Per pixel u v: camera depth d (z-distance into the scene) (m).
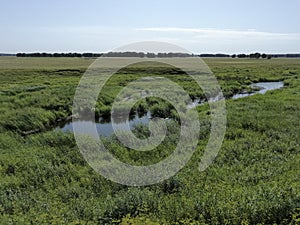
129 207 7.76
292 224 6.57
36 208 8.56
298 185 8.51
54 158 13.22
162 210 7.59
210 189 9.26
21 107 24.11
